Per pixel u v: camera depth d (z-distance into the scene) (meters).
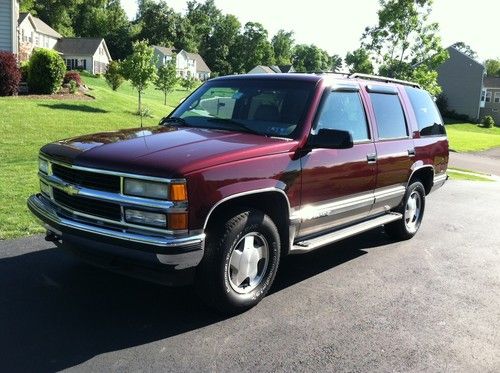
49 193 4.71
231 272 4.46
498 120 76.69
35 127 16.05
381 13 27.56
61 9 96.56
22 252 5.86
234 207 4.43
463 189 14.01
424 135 7.32
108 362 3.74
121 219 4.07
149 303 4.75
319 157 5.08
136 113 23.19
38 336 4.05
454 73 75.25
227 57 129.12
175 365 3.75
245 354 3.96
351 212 5.78
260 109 5.32
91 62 74.31
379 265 6.30
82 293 4.88
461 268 6.39
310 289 5.37
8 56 20.59
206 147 4.37
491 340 4.46
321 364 3.89
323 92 5.34
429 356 4.12
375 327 4.57
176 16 114.31
